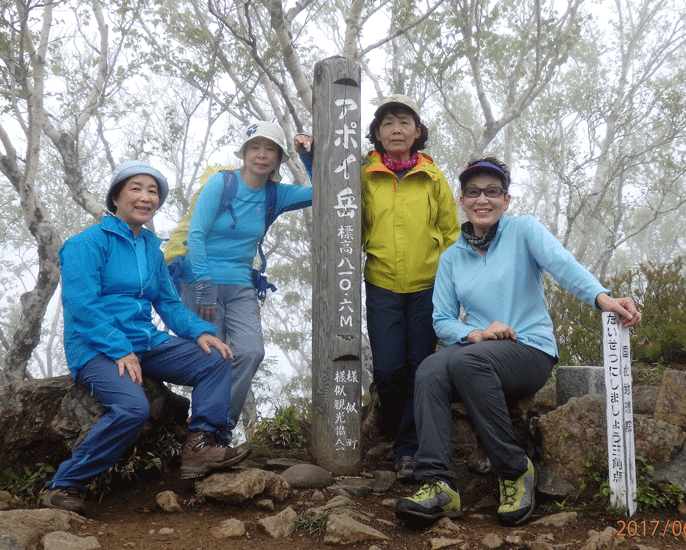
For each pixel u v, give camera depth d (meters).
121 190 2.77
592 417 2.75
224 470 2.70
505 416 2.46
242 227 3.19
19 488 2.64
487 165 2.75
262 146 3.16
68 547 2.00
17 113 9.21
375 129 3.27
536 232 2.73
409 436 3.08
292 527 2.29
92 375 2.53
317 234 3.11
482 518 2.52
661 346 4.66
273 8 7.58
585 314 5.14
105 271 2.66
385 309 3.07
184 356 2.74
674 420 2.94
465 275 2.86
